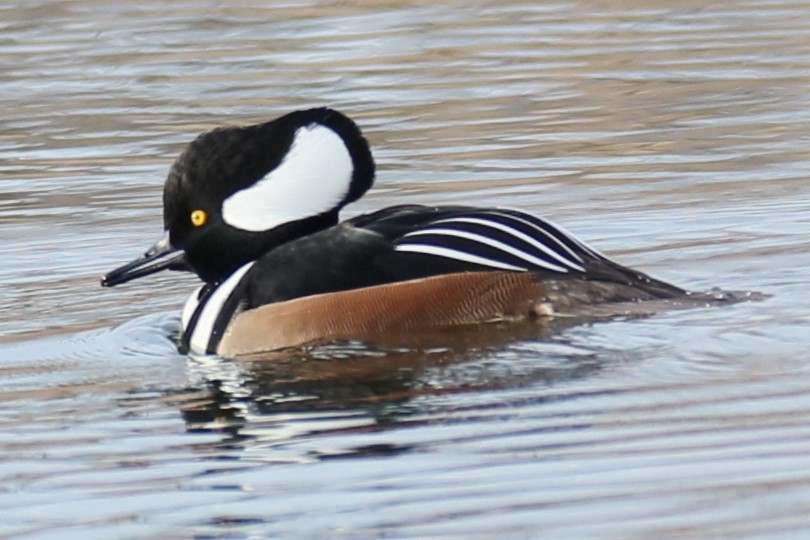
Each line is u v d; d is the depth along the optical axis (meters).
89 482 8.68
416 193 15.77
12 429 9.63
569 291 10.91
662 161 16.66
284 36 23.36
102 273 13.55
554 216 14.65
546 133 18.06
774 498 7.69
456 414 9.27
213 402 9.98
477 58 21.94
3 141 18.52
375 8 25.09
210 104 19.81
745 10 24.52
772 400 9.09
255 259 11.68
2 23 24.48
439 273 11.05
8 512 8.30
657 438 8.64
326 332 11.01
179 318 12.20
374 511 7.91
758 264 12.60
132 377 10.66
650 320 10.67
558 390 9.52
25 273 13.61
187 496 8.36
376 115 19.12
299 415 9.53
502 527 7.59
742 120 18.33
